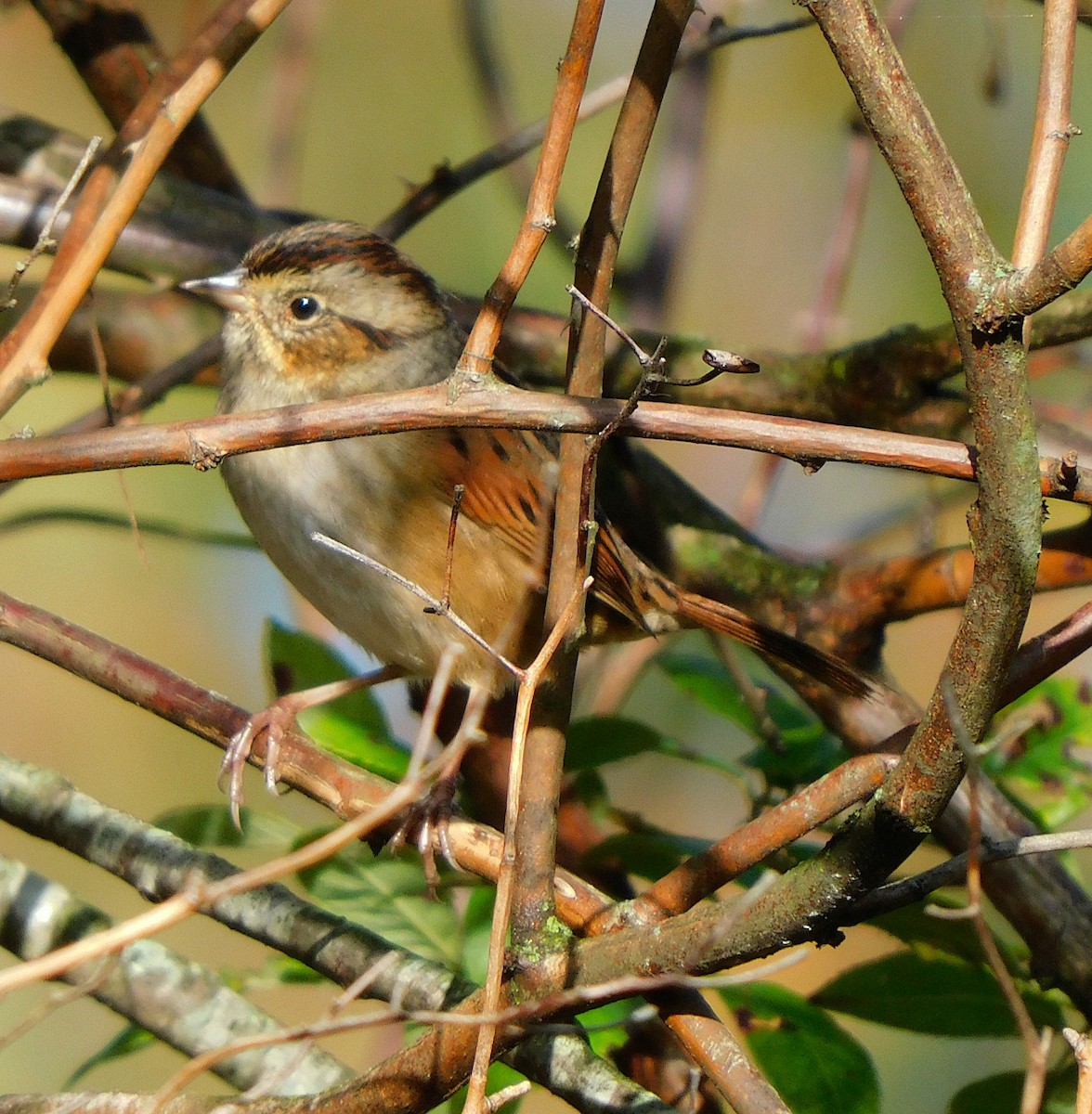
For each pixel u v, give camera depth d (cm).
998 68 784
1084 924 611
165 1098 421
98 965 588
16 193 845
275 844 650
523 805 491
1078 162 1054
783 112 1159
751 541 820
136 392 780
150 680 607
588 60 451
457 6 921
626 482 834
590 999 449
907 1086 887
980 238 397
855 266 1128
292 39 943
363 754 662
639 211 1115
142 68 873
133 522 598
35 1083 908
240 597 1112
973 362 397
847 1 405
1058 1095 581
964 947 608
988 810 633
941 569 737
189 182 898
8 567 1090
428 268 1102
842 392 771
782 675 739
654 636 780
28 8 1134
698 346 808
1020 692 474
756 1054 582
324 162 1141
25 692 1081
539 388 888
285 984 613
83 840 605
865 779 474
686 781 988
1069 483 437
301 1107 496
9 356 531
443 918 618
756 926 454
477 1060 423
